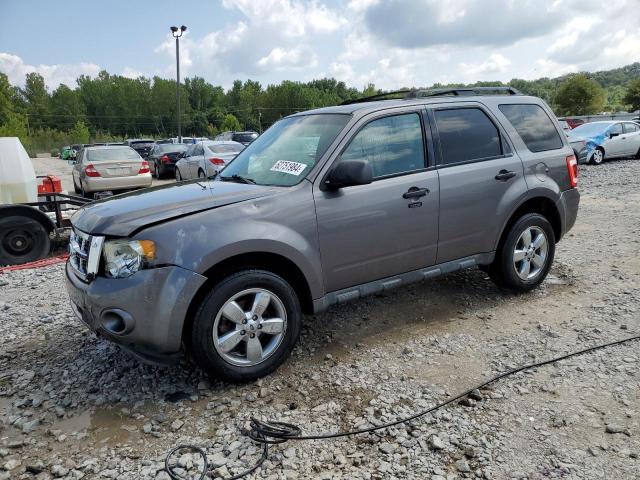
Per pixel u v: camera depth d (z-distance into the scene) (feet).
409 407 10.58
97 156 46.83
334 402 10.89
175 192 12.71
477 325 14.55
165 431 10.14
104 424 10.46
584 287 17.19
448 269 14.76
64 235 26.55
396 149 13.67
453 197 14.32
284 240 11.61
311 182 12.33
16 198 25.44
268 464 8.97
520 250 16.11
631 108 262.47
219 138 111.55
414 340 13.74
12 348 14.20
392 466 8.83
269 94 414.00
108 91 408.67
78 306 11.55
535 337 13.57
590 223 27.37
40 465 9.16
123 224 10.78
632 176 45.34
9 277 21.57
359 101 16.12
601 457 8.82
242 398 11.18
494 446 9.23
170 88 409.49
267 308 11.88
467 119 15.16
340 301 12.99
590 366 11.85
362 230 12.85
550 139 16.96
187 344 11.33
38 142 230.27
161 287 10.44
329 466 8.91
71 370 12.75
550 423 9.82
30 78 376.48
